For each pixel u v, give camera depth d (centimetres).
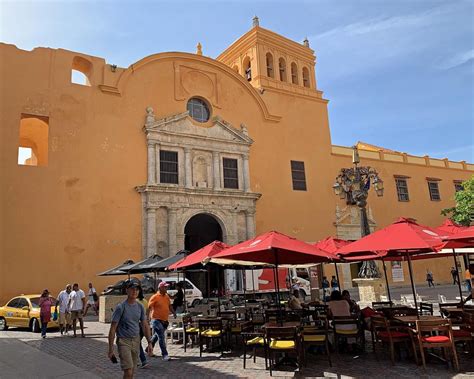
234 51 3603
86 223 2159
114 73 2423
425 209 3712
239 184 2759
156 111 2536
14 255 1942
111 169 2300
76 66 2475
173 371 872
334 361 907
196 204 2527
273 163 2966
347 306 1032
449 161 4062
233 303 1831
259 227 2788
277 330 834
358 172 2050
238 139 2803
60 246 2064
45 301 1396
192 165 2591
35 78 2188
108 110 2367
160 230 2391
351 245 1069
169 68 2653
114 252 2206
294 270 2588
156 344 1217
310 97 3328
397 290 2984
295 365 870
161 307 1012
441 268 3625
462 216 3225
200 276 2758
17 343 1240
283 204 2930
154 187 2356
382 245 947
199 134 2638
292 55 3525
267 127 3011
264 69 3291
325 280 2603
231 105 2866
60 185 2134
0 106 2066
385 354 959
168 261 1530
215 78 2831
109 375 852
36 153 2872
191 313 1420
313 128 3259
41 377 827
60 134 2194
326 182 3194
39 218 2044
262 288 2467
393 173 3612
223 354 1032
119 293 1803
